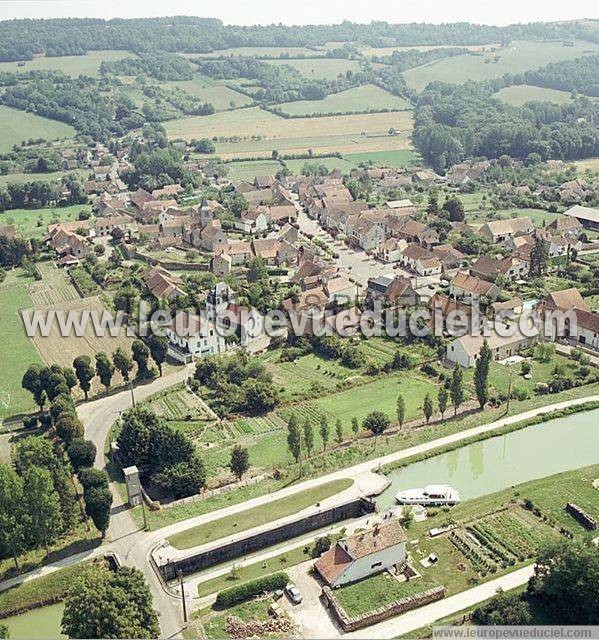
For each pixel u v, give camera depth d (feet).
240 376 512.22
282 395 497.05
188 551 334.03
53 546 344.69
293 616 294.66
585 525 343.26
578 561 283.18
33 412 487.20
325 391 501.97
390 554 317.63
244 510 364.79
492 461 411.13
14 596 314.35
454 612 291.99
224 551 338.95
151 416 416.87
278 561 329.72
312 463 406.21
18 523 323.37
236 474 393.70
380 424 432.66
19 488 325.21
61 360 563.48
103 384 513.45
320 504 366.43
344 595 302.86
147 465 398.83
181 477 378.94
